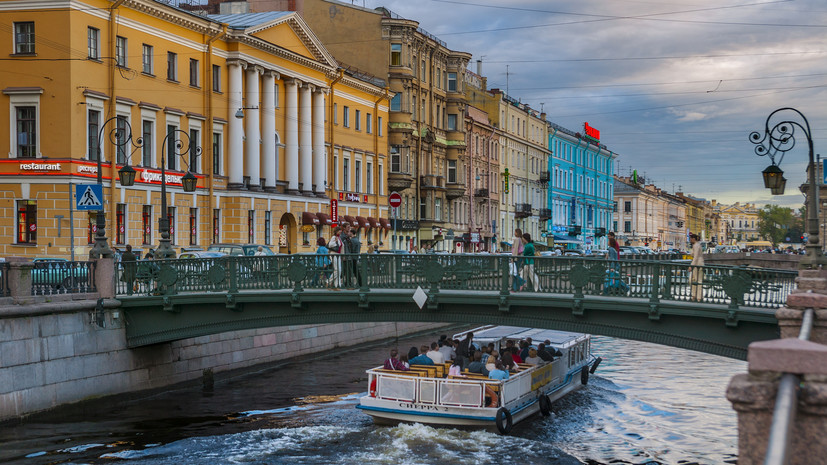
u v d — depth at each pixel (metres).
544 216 89.50
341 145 56.12
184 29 40.69
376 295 20.38
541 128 90.88
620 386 27.52
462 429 20.08
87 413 21.47
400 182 62.41
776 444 3.33
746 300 16.78
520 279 19.39
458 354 23.05
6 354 19.05
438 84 67.75
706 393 26.34
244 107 45.19
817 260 17.97
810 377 4.48
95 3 34.53
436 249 64.06
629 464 18.05
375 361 31.83
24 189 33.34
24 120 33.66
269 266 21.44
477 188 73.19
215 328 22.27
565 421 21.94
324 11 63.59
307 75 51.56
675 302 17.55
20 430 19.19
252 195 44.78
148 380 23.88
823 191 57.69
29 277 20.08
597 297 18.44
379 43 62.31
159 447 18.64
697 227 197.75
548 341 24.92
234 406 23.25
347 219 55.81
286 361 30.89
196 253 33.12
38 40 33.25
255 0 60.34
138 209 36.84
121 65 36.22
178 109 39.91
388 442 19.06
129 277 23.08
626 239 126.75
